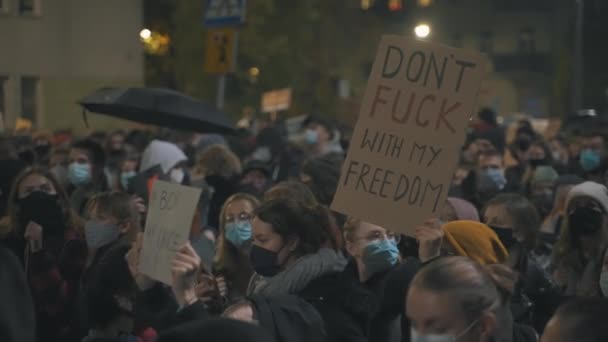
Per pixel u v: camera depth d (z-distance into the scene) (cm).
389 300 666
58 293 852
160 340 393
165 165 1257
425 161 706
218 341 385
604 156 1705
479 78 701
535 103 9231
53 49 4119
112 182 1686
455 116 704
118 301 643
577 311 440
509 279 564
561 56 8150
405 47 716
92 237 875
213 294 727
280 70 5025
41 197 916
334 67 5581
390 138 714
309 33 5172
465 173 1413
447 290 464
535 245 840
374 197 714
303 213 737
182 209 601
